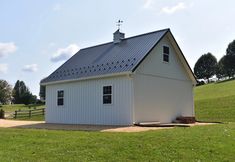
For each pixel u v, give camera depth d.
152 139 10.59
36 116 35.47
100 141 10.54
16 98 88.50
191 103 22.83
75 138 11.30
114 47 21.88
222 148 9.46
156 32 20.70
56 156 8.92
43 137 11.88
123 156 8.80
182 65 22.25
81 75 20.19
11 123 21.42
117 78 18.14
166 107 20.22
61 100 21.75
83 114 19.97
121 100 17.84
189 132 12.23
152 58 19.47
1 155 9.10
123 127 16.03
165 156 8.73
